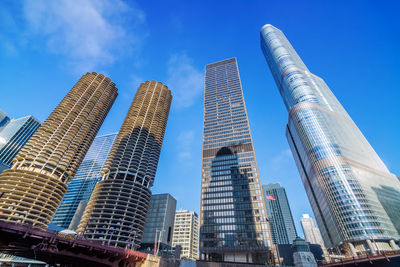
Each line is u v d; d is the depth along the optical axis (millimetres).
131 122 178125
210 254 108312
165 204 177375
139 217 125125
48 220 113438
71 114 161625
